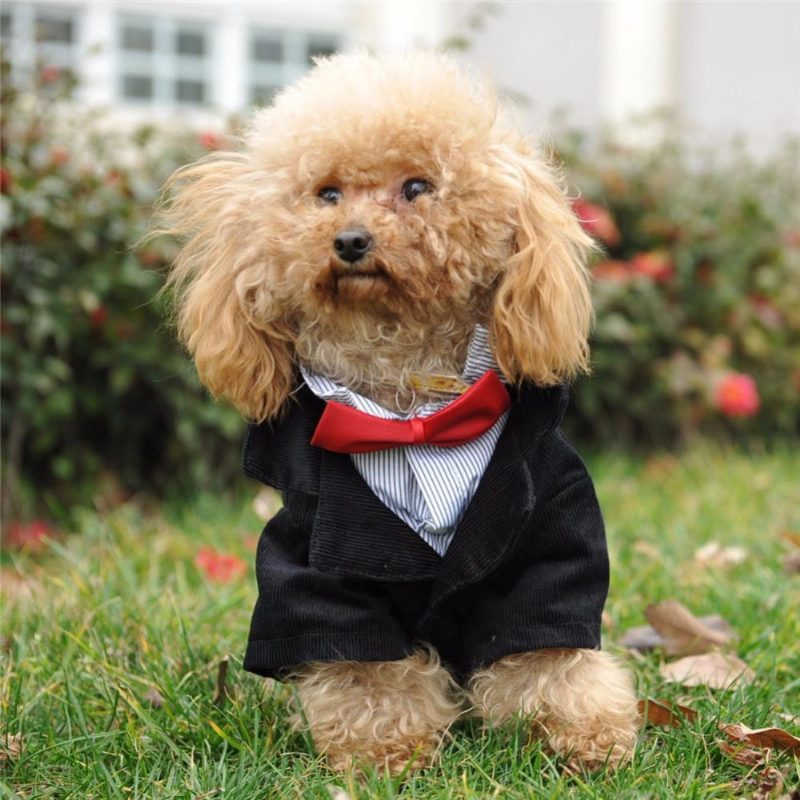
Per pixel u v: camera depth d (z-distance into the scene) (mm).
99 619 1077
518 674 910
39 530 1434
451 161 862
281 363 907
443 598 866
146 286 1472
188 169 948
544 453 895
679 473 1682
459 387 891
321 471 881
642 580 1193
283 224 876
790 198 2061
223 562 1246
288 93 912
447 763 870
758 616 1111
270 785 848
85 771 873
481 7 1794
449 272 862
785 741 879
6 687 967
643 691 971
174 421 1586
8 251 1429
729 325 1893
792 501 1509
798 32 2666
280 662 875
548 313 870
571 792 830
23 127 1464
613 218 1855
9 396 1479
